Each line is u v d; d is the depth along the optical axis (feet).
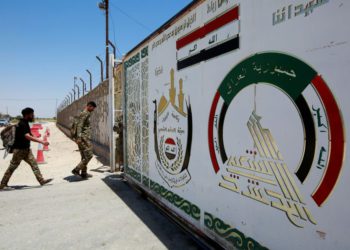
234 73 9.52
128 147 21.43
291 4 7.35
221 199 10.36
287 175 7.58
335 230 6.40
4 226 14.06
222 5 10.10
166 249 11.50
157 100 15.84
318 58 6.66
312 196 6.91
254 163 8.73
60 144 54.95
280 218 7.84
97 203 17.44
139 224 14.08
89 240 12.44
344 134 6.14
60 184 22.18
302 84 7.08
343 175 6.20
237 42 9.36
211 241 11.28
